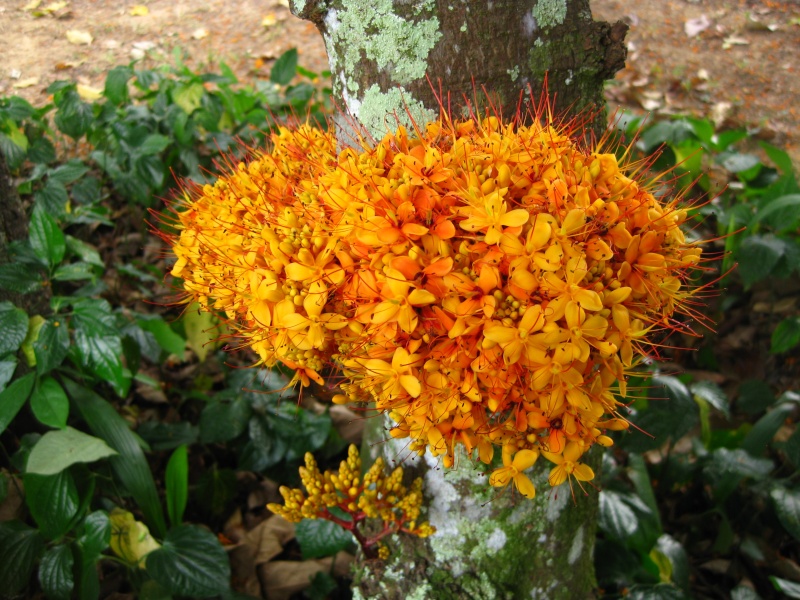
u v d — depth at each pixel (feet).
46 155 2.40
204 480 1.92
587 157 1.00
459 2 1.09
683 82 3.83
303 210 0.99
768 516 1.91
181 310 2.21
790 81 3.80
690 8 4.50
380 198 0.91
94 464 1.76
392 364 0.90
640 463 1.82
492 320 0.87
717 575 1.88
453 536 1.31
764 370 2.44
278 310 0.94
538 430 0.97
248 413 1.95
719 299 2.57
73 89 2.50
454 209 0.91
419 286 0.89
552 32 1.13
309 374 1.03
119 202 2.73
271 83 2.87
